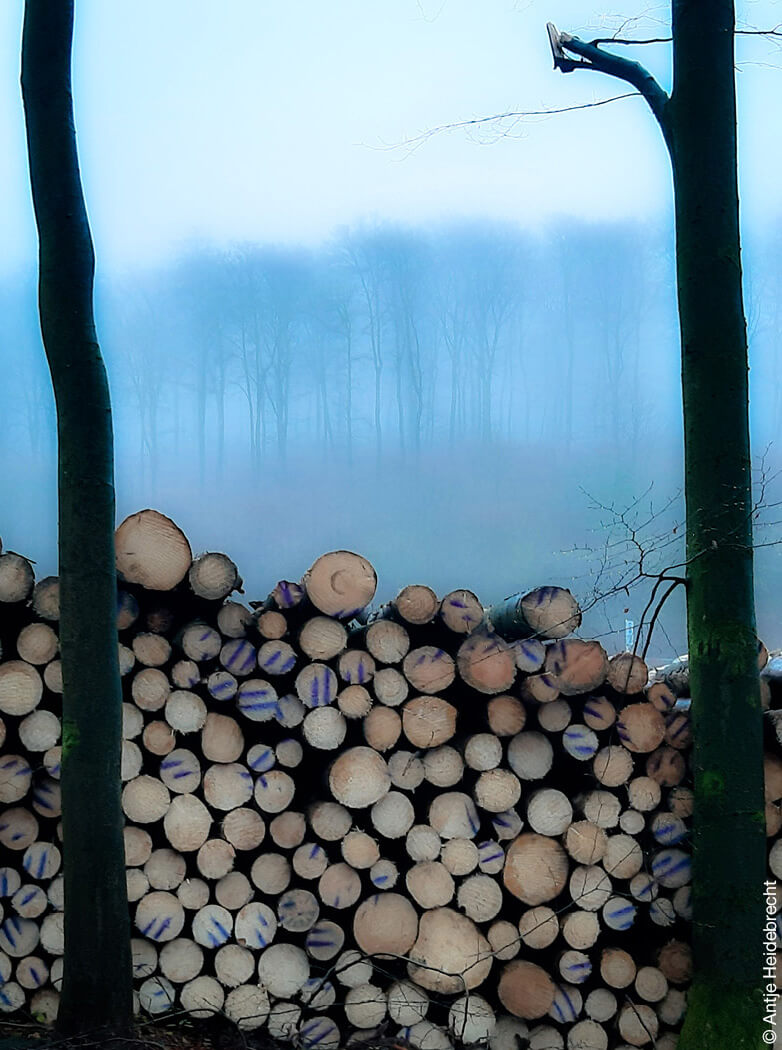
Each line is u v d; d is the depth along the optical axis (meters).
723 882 3.48
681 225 3.79
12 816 3.73
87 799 3.14
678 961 3.79
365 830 3.80
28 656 3.74
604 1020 3.76
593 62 4.32
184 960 3.70
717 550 3.60
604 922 3.80
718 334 3.69
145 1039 3.14
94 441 3.28
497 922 3.79
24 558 3.71
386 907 3.75
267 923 3.73
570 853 3.79
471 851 3.78
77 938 3.12
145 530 3.72
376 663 3.80
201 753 3.81
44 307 3.33
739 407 3.67
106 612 3.22
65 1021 3.11
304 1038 3.66
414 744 3.78
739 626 3.57
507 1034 3.73
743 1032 3.36
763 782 3.56
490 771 3.79
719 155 3.75
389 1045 3.60
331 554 3.78
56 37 3.38
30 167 3.39
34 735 3.73
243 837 3.75
